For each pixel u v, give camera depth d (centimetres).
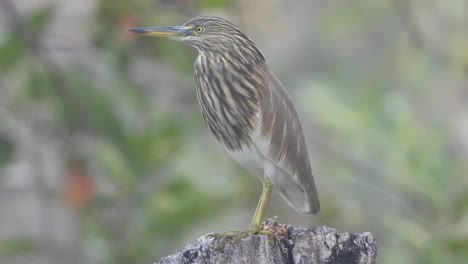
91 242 1332
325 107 1433
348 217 1401
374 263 881
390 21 2198
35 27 1359
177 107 1466
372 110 1433
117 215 1294
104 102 1337
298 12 2252
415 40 1711
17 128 1448
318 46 2242
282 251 890
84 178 1291
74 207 1286
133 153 1299
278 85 1095
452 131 1703
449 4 1973
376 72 2202
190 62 1376
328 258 882
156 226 1273
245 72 1073
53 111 1371
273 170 1063
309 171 1097
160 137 1320
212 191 1297
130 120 1389
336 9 2152
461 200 1311
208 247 893
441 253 1267
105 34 1356
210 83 1085
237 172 1436
